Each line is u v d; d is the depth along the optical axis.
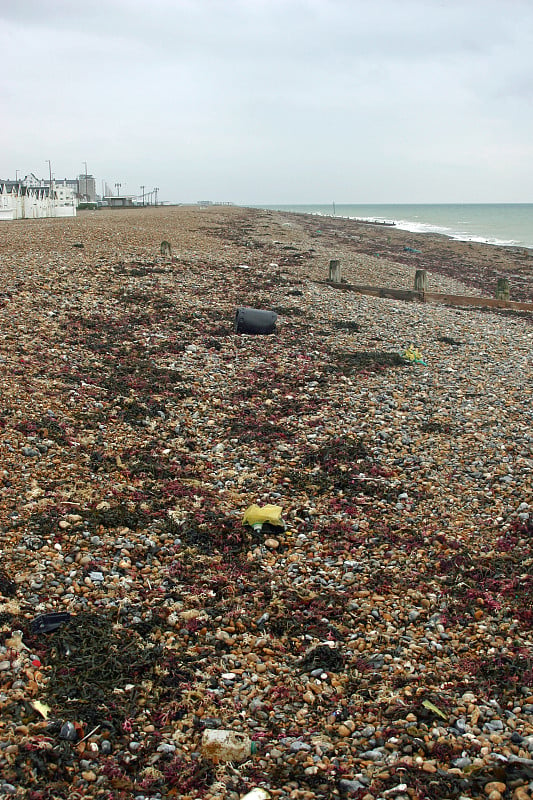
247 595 8.41
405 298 28.06
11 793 5.29
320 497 11.09
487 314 26.20
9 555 8.40
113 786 5.54
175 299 22.91
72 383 14.51
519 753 6.05
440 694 6.84
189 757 5.93
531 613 8.16
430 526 10.21
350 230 74.81
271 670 7.14
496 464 12.12
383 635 7.80
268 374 16.84
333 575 8.95
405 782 5.69
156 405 14.15
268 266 31.31
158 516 9.94
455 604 8.40
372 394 15.65
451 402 15.27
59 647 7.04
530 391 16.12
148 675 6.87
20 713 6.11
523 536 9.88
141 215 61.19
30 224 44.78
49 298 20.86
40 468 10.73
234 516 10.24
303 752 6.05
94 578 8.27
